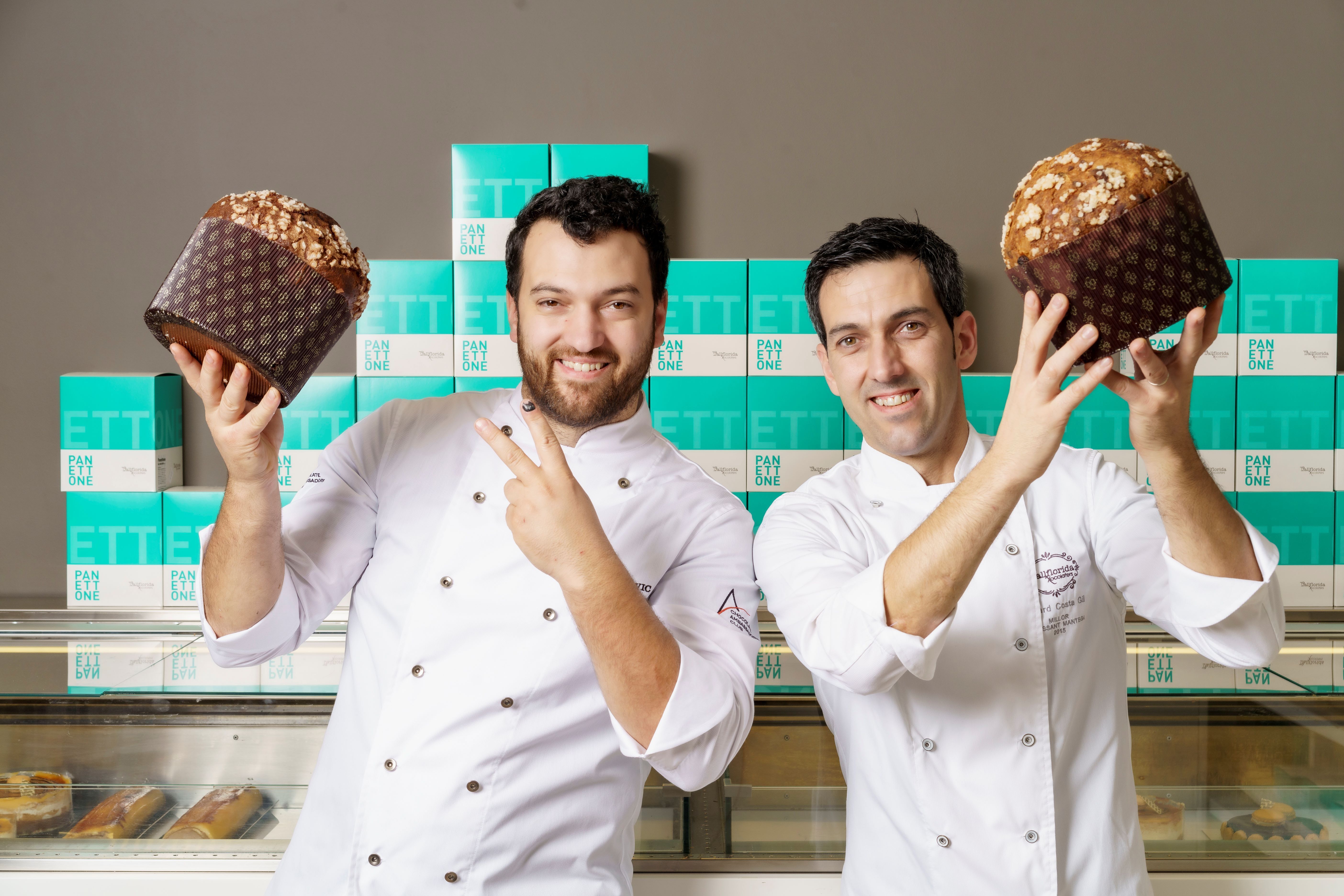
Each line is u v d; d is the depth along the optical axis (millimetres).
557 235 932
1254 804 1251
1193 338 721
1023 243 734
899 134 2148
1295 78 2137
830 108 2148
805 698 1276
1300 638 1424
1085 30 2137
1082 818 954
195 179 2152
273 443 867
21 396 2182
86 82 2143
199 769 1309
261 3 2137
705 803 1274
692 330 1913
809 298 1098
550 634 950
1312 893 1235
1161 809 1256
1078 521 1028
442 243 2158
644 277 957
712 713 825
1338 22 2129
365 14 2139
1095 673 999
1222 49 2135
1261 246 2150
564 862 948
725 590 1012
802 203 2156
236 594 900
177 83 2143
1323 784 1248
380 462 1082
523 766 935
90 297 2166
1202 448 1925
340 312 819
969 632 966
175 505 1931
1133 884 954
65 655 1418
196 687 1306
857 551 1021
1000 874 923
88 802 1299
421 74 2143
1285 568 1922
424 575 987
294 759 1308
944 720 955
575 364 942
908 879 956
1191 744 1261
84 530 1931
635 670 800
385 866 919
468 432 1069
